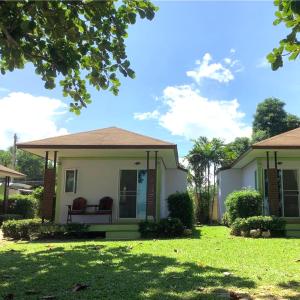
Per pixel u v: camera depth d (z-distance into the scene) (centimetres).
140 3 641
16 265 774
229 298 495
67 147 1459
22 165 6009
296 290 537
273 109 3431
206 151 2620
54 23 579
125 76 673
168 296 510
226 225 2002
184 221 1580
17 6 558
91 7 608
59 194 1644
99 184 1644
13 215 2186
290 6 422
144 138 1561
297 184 1650
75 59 611
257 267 715
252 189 1730
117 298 508
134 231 1415
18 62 586
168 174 2200
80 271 698
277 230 1370
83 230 1402
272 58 487
